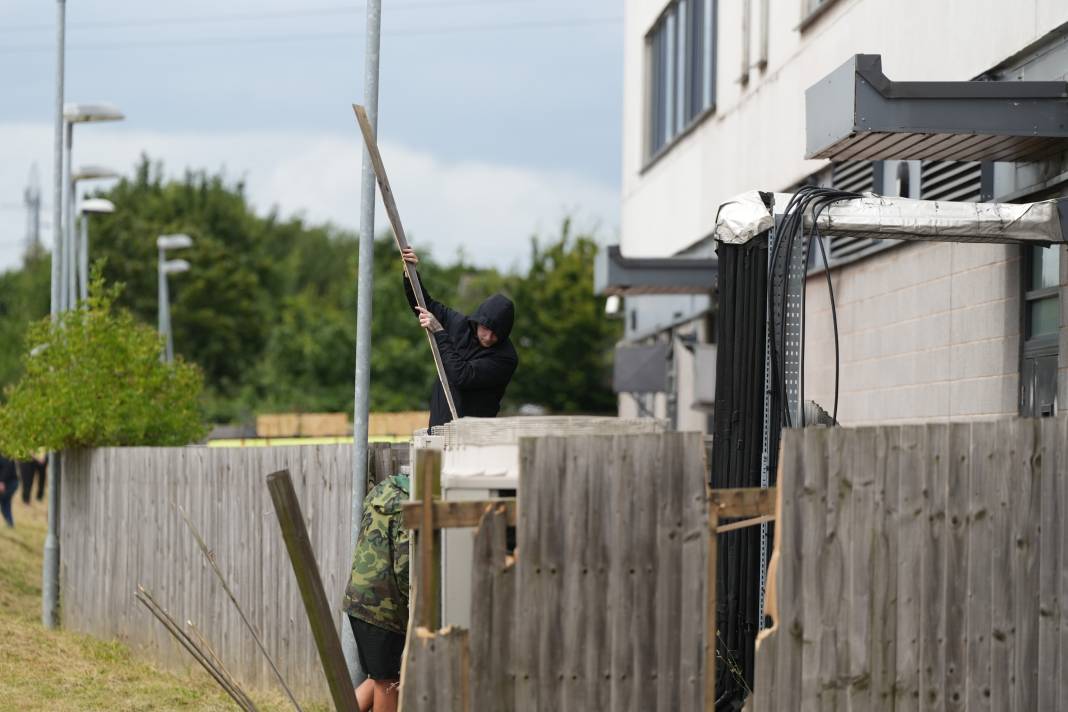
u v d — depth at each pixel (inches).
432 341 561.6
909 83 603.2
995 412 754.2
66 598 1071.0
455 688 380.2
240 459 797.2
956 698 405.4
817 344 1079.0
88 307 1131.3
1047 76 685.9
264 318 5221.5
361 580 526.3
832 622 393.4
